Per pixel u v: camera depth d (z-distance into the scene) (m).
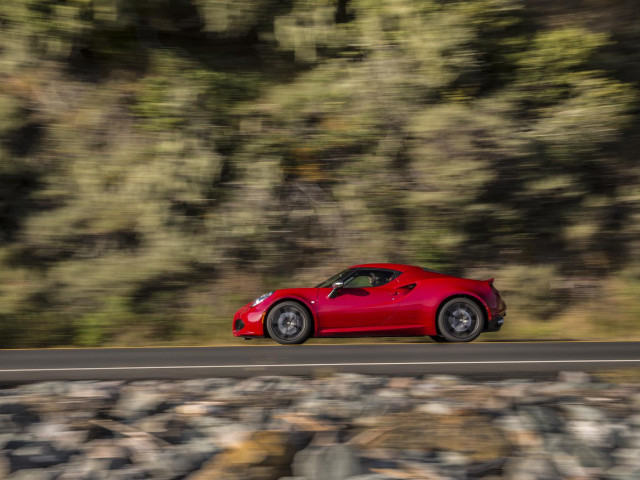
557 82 13.12
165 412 5.07
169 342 10.58
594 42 13.29
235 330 9.48
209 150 12.66
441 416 4.79
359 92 13.06
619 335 10.95
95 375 6.62
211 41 14.26
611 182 13.04
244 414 4.95
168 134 12.62
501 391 5.60
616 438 4.43
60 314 10.88
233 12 13.62
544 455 4.20
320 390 5.70
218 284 11.85
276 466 4.03
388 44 13.27
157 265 11.48
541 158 12.45
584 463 4.09
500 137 12.24
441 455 4.17
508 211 12.41
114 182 12.30
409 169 12.66
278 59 14.13
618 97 12.75
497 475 3.94
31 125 12.63
